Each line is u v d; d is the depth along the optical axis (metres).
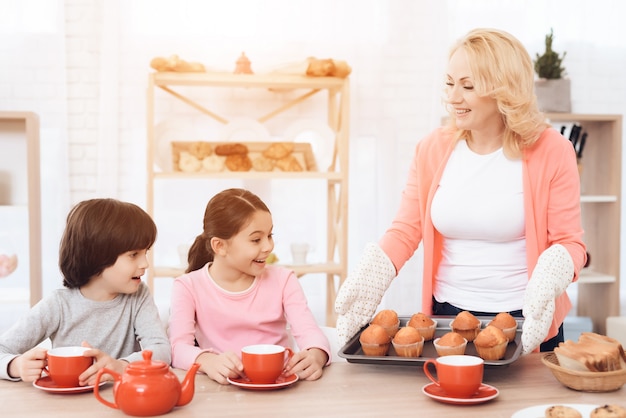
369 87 3.99
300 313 1.94
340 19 3.95
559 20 4.12
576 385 1.45
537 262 1.73
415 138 4.08
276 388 1.48
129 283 1.77
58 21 3.72
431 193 1.98
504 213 1.89
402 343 1.58
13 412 1.34
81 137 3.80
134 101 3.79
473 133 1.94
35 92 3.73
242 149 3.53
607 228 3.93
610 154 3.88
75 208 1.78
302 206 3.96
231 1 3.85
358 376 1.58
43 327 1.80
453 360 1.43
